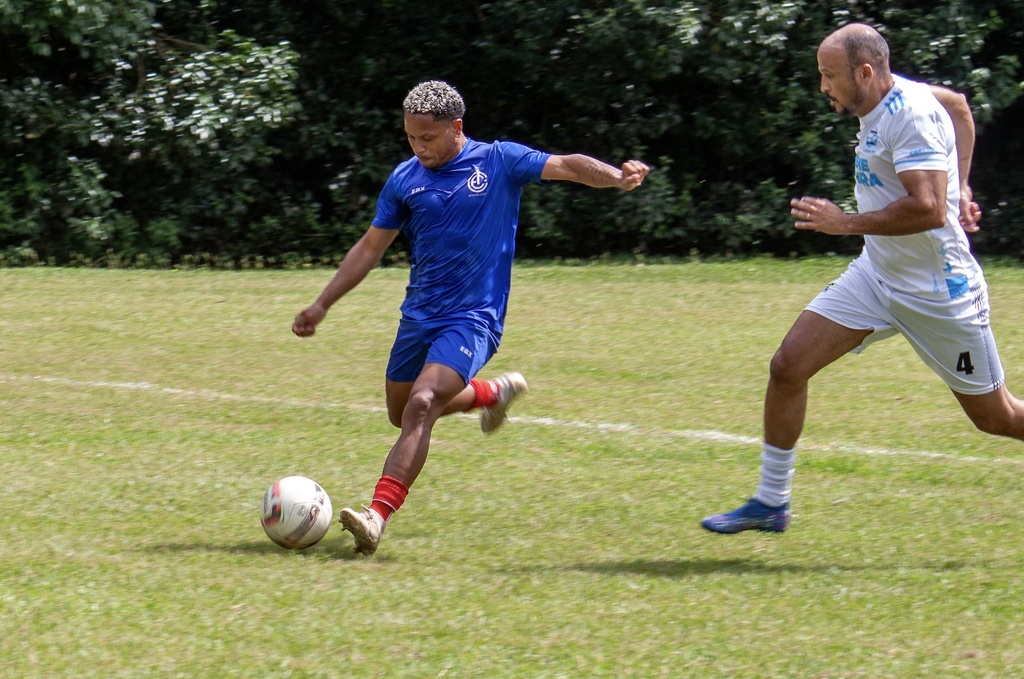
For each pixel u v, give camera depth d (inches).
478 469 467.2
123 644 283.4
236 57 1203.2
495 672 268.1
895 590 322.3
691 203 1301.7
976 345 351.3
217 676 266.1
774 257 1306.6
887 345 725.9
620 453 492.4
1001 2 1278.3
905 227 325.1
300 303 885.8
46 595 316.8
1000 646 280.1
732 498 427.5
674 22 1161.4
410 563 353.4
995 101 1250.6
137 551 361.4
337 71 1333.7
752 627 295.6
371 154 1320.1
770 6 1172.5
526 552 365.4
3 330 779.4
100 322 809.5
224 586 326.6
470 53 1326.3
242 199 1300.4
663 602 315.6
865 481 446.9
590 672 267.9
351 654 278.4
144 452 490.9
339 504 420.5
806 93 1243.8
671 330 788.0
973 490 430.9
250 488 438.6
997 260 1275.8
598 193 1289.4
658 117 1267.2
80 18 1128.8
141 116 1198.9
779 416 363.3
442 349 365.7
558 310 864.9
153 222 1258.0
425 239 370.6
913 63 1221.1
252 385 625.3
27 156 1226.0
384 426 539.2
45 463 471.5
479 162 369.4
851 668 269.0
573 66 1258.0
